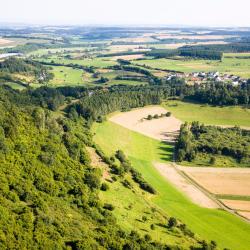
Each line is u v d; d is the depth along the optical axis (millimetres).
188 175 169625
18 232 82875
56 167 122312
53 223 92250
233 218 133875
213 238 119688
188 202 143750
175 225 118000
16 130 127312
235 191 155750
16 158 114188
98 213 108250
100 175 136250
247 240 120875
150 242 101000
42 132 139875
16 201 96312
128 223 111312
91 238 92312
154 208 130500
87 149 162250
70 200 109750
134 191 139500
